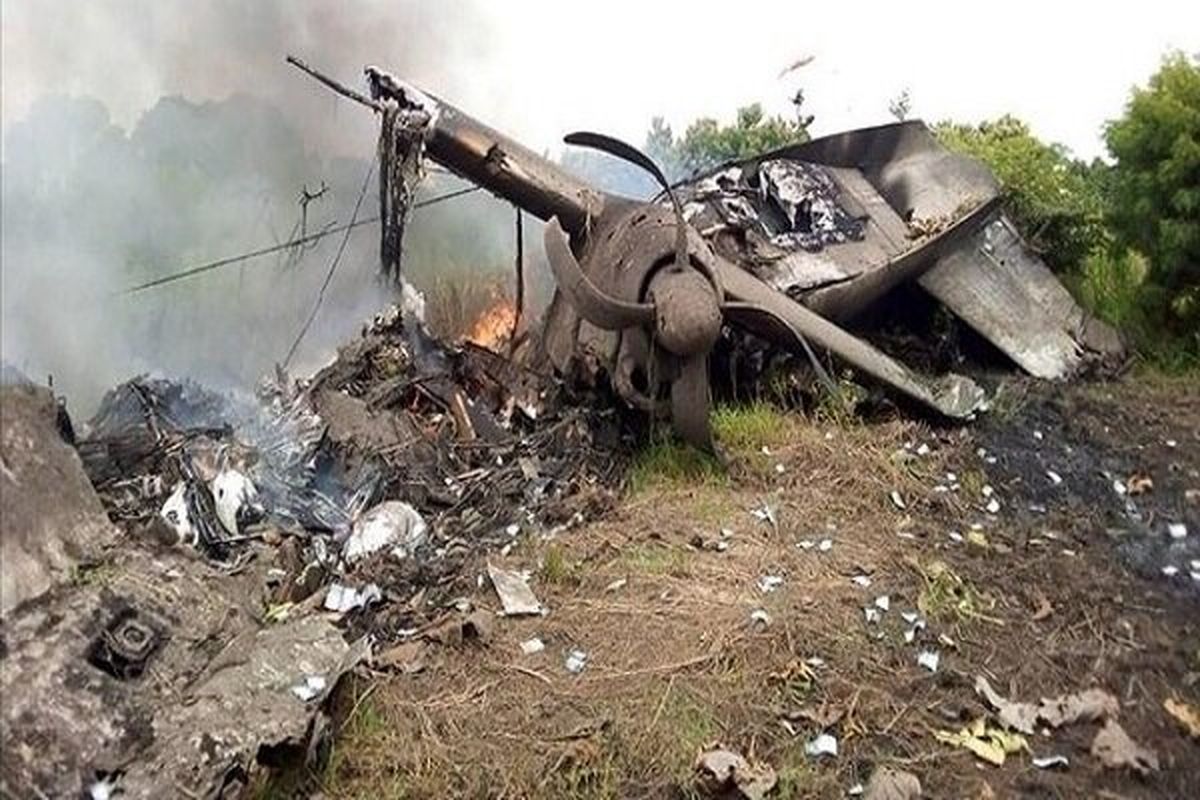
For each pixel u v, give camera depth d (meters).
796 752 4.53
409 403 7.96
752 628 5.30
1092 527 6.50
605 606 5.56
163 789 3.82
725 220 8.98
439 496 6.82
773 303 8.02
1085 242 10.08
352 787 4.30
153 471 6.22
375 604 5.57
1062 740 4.66
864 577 5.84
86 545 4.72
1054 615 5.57
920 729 4.69
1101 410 8.02
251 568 5.40
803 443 7.35
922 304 9.38
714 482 6.96
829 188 9.56
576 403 7.98
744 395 8.21
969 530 6.44
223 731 4.09
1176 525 6.50
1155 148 8.95
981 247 9.16
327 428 7.19
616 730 4.61
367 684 4.83
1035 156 10.94
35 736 3.82
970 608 5.57
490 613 5.47
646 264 7.28
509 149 8.51
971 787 4.38
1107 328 9.03
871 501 6.73
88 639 4.26
